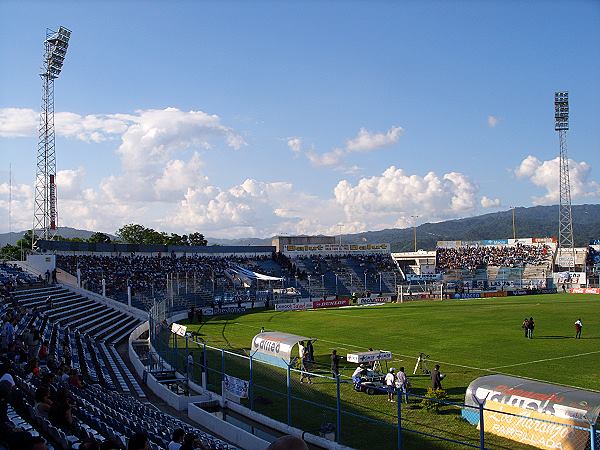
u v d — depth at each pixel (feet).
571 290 367.45
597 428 60.39
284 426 76.18
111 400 74.18
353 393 93.66
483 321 200.85
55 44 246.27
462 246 491.72
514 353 132.46
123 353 150.30
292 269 385.70
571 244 429.38
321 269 401.08
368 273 406.41
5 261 244.01
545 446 63.46
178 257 349.41
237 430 74.23
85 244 288.30
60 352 108.99
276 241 442.09
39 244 252.42
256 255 410.72
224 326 209.46
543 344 145.59
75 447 42.86
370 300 309.42
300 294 340.18
